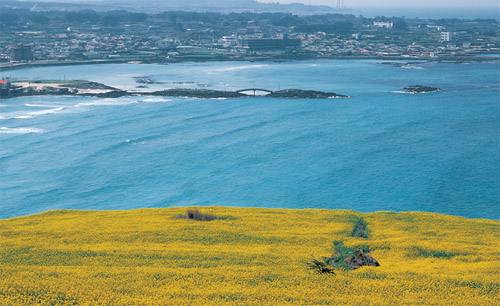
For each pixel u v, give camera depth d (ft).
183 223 199.93
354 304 124.36
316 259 154.20
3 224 207.72
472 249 169.07
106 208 361.30
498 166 451.53
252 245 172.76
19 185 414.41
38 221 212.23
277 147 526.16
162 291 130.41
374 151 506.89
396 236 188.34
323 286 134.92
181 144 540.52
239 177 428.15
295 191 390.63
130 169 453.58
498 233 198.29
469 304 124.67
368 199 370.73
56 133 589.73
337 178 421.18
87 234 182.91
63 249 163.22
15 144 539.29
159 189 400.47
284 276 140.67
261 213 225.56
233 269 145.59
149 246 169.17
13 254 159.02
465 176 423.64
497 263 153.69
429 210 346.74
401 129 608.19
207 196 381.81
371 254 164.66
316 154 497.87
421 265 153.48
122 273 142.10
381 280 139.33
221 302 124.88
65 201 378.53
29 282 134.31
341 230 193.88
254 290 131.34
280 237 180.14
